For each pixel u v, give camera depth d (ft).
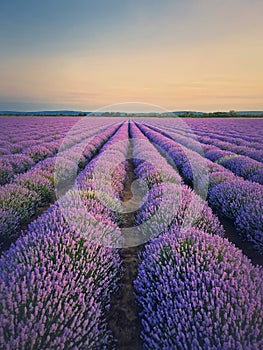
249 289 7.47
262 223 13.28
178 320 6.95
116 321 8.85
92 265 9.29
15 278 7.59
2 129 75.41
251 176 25.08
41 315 6.55
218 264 8.50
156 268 9.15
